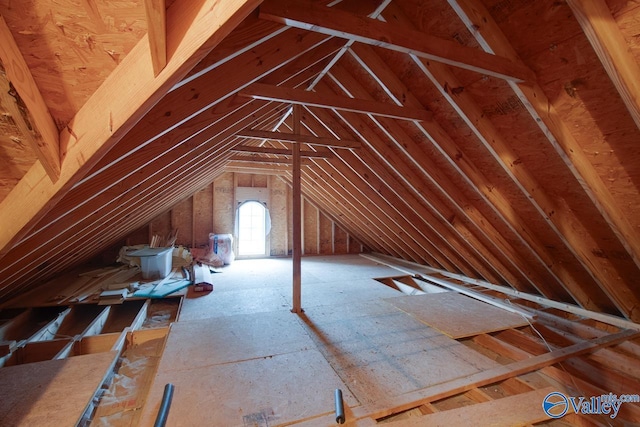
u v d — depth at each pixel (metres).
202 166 3.69
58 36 0.70
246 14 0.60
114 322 3.56
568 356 2.20
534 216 2.65
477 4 1.62
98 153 0.83
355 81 2.82
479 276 4.43
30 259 2.22
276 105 3.36
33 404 1.58
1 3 0.63
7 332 2.82
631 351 2.36
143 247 5.30
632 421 1.58
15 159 0.90
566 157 1.85
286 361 2.09
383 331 2.66
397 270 5.60
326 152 3.75
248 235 7.24
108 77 0.78
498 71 1.63
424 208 3.78
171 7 0.69
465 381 1.87
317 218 7.48
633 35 1.28
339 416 1.49
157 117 1.26
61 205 1.25
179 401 1.62
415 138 2.84
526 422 1.49
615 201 1.94
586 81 1.58
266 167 6.05
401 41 1.45
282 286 4.40
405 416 1.64
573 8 1.30
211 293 3.99
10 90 0.71
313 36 1.83
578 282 3.05
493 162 2.45
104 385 1.90
